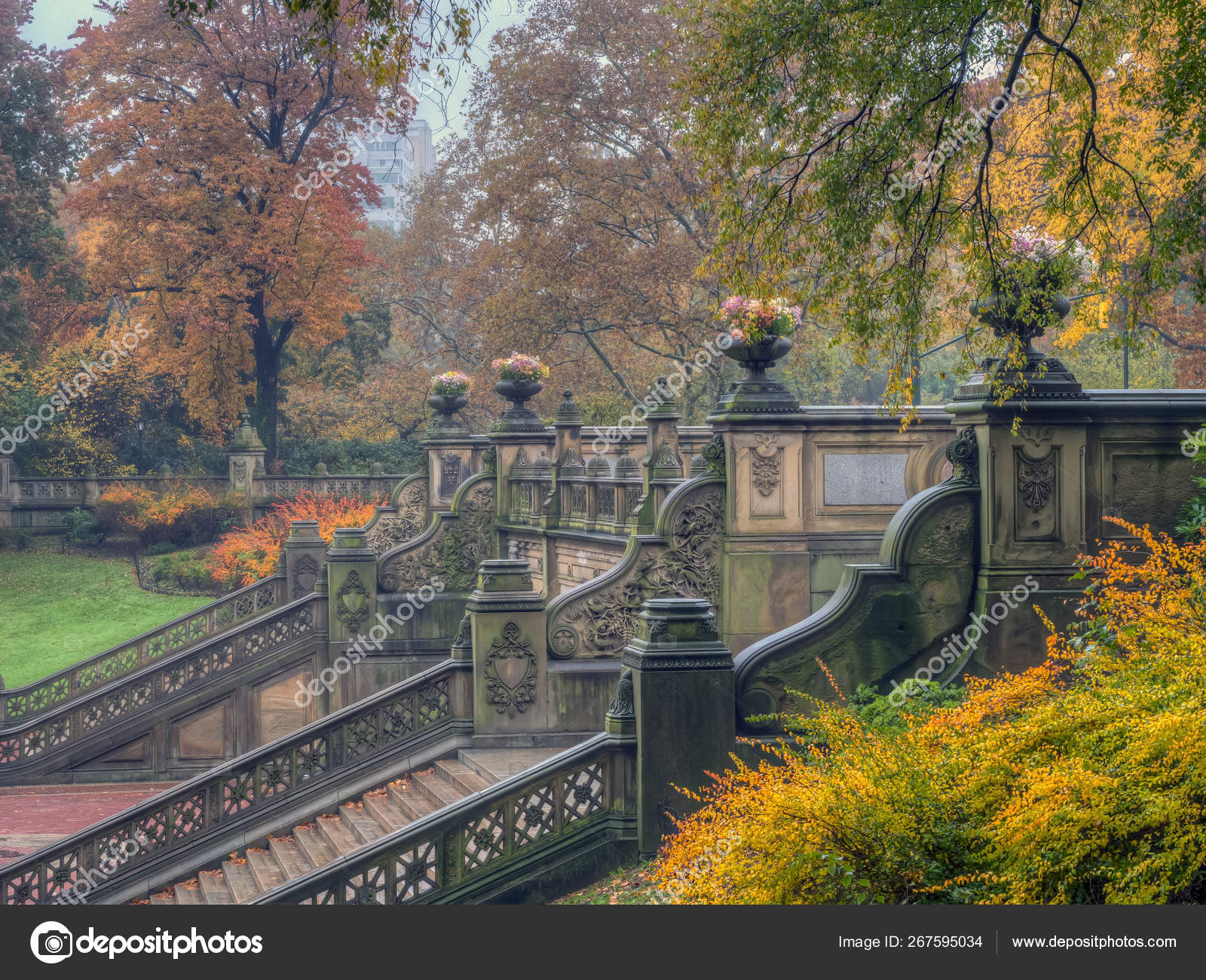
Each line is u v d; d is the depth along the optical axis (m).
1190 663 5.55
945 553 9.38
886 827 5.31
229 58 38.56
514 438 19.16
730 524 12.21
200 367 41.91
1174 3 8.13
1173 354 37.72
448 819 8.59
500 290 42.47
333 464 43.44
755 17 8.91
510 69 39.53
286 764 12.80
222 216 38.34
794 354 37.06
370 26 7.72
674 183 37.91
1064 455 9.30
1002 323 9.34
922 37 8.77
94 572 34.03
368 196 41.47
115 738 18.30
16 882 11.48
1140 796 4.73
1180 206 8.80
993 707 6.16
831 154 9.48
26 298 39.69
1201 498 9.18
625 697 8.95
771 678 9.12
